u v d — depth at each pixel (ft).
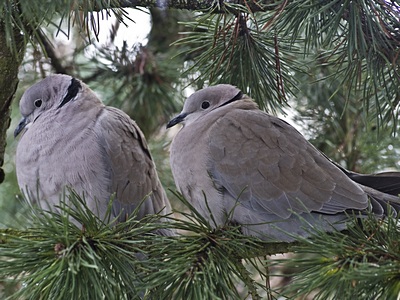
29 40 20.48
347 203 21.75
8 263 17.46
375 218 19.90
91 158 24.39
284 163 22.62
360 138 33.76
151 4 22.99
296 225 22.48
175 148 24.06
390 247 17.56
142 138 26.71
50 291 17.40
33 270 17.62
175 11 36.17
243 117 23.62
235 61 25.54
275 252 21.84
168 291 18.13
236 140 23.07
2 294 24.17
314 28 22.52
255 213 22.82
